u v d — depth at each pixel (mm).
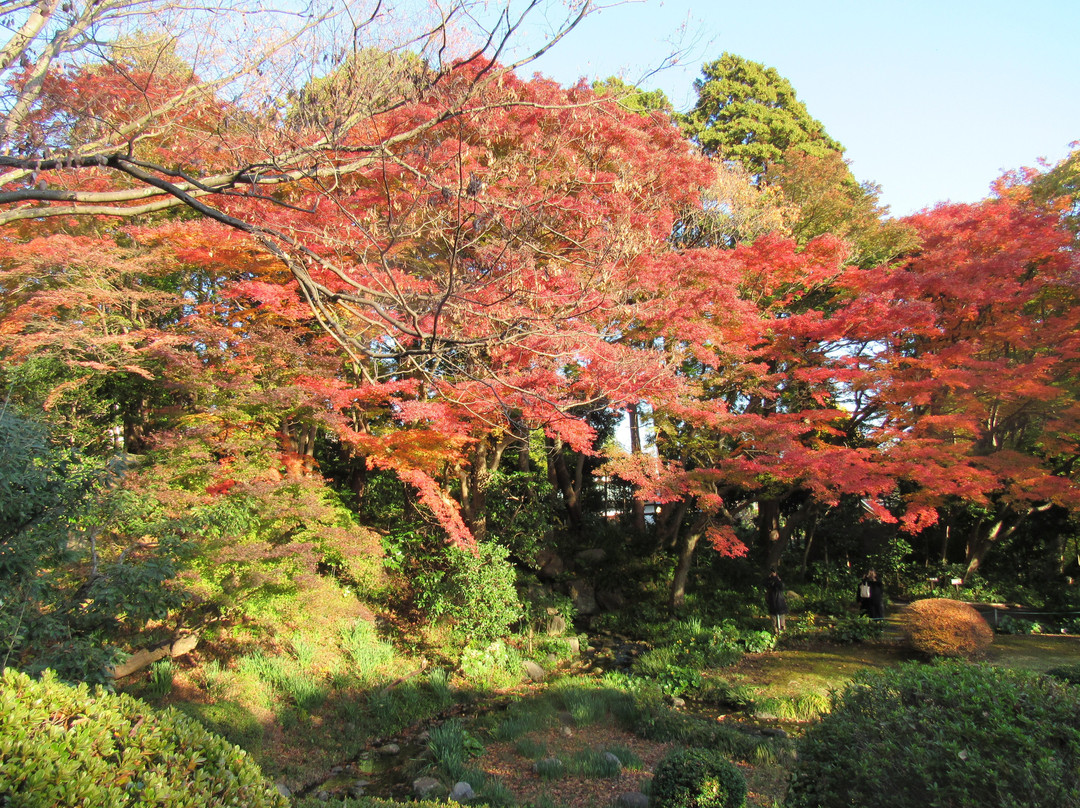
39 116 4711
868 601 15664
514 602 14203
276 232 4648
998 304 12992
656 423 14945
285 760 9328
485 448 15008
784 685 11805
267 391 10148
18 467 5316
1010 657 12891
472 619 13609
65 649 5844
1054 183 15562
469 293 5234
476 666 12789
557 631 15570
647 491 13242
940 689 4895
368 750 10047
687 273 12422
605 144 10234
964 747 4336
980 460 12867
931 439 12781
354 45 4609
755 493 17250
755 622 16406
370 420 14273
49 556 5871
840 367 13656
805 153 21125
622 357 8492
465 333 5363
